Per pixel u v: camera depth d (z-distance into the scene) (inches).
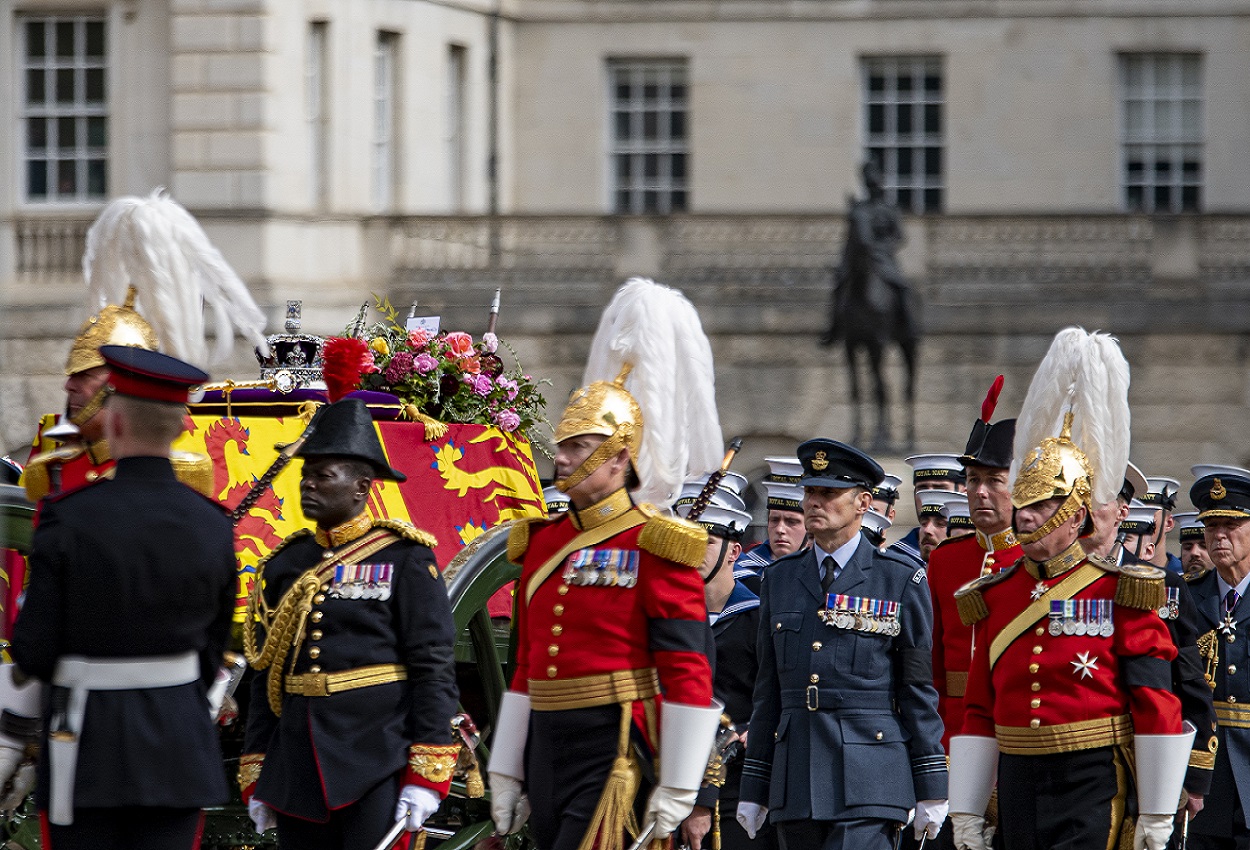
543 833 941.8
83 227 3735.2
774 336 3919.8
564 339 3887.8
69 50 3791.8
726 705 1263.5
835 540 1175.6
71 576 863.7
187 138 3720.5
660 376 987.9
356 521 997.8
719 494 1341.0
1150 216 3924.7
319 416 1005.8
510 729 966.4
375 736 973.8
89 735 866.8
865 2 4259.4
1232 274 3914.9
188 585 879.7
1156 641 1029.2
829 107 4274.1
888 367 3895.2
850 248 3659.0
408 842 981.8
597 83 4298.7
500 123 4239.7
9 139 3745.1
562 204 4308.6
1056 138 4229.8
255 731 1006.4
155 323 1099.3
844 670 1147.9
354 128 3846.0
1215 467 1526.8
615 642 930.7
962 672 1245.1
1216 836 1330.0
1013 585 1061.8
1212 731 1084.5
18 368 3651.6
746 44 4288.9
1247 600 1350.9
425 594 987.9
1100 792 1023.6
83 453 1032.2
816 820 1127.0
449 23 4072.3
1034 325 3882.9
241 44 3693.4
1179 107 4224.9
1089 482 1056.2
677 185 4320.9
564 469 948.0
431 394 1210.6
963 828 1066.1
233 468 1114.7
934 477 1572.3
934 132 4274.1
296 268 3750.0
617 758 923.4
